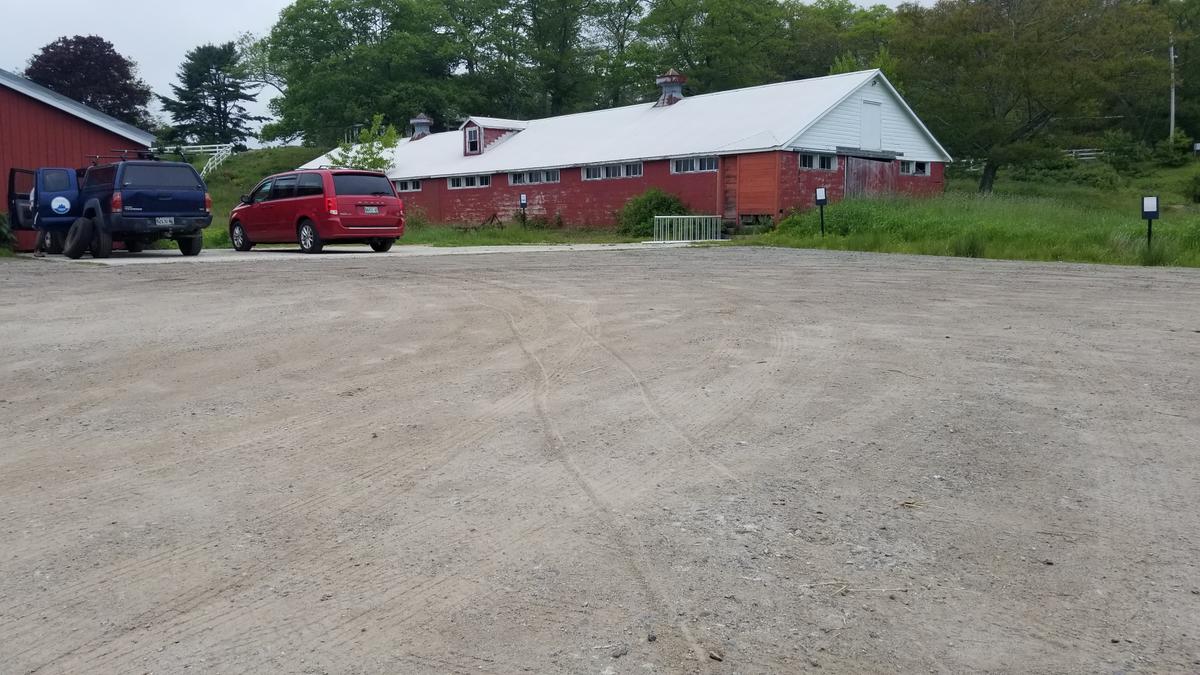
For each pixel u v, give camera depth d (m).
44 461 4.22
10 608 2.83
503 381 5.73
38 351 6.78
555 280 11.97
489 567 3.09
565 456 4.23
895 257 17.30
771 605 2.81
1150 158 58.41
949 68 43.94
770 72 59.06
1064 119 44.50
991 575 3.02
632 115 37.22
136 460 4.23
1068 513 3.54
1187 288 11.16
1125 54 42.47
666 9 57.59
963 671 2.46
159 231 16.64
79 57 63.75
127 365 6.27
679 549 3.21
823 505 3.62
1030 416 4.88
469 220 38.78
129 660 2.53
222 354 6.64
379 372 6.02
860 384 5.60
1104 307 9.23
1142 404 5.13
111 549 3.25
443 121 62.12
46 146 20.70
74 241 16.47
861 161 31.06
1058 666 2.48
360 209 18.23
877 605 2.81
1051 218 22.02
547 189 35.47
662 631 2.66
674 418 4.86
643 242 24.27
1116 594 2.88
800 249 20.56
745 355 6.52
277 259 16.23
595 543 3.27
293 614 2.78
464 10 62.62
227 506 3.65
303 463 4.17
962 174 51.25
